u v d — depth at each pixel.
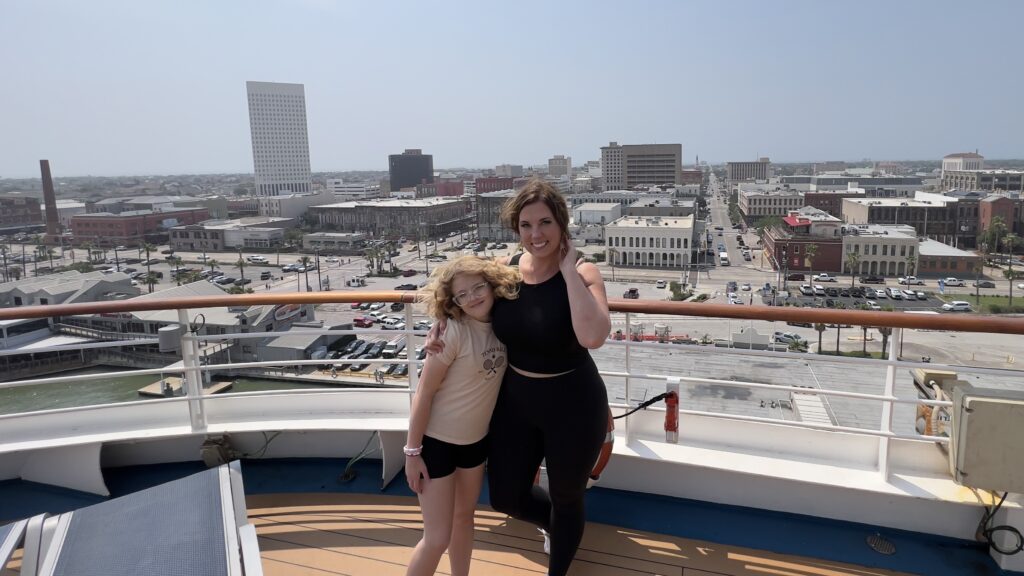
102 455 2.85
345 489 2.60
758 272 63.50
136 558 1.44
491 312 1.74
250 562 1.42
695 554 2.12
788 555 2.11
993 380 11.64
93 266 77.81
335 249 87.94
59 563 1.44
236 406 2.83
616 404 2.51
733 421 2.48
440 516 1.78
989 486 1.94
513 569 2.08
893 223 82.38
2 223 121.44
